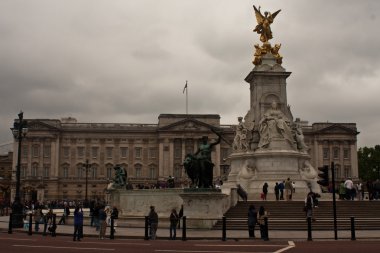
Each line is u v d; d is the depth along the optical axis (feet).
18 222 140.26
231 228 127.95
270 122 193.06
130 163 488.85
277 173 184.85
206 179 128.98
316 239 100.68
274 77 204.54
